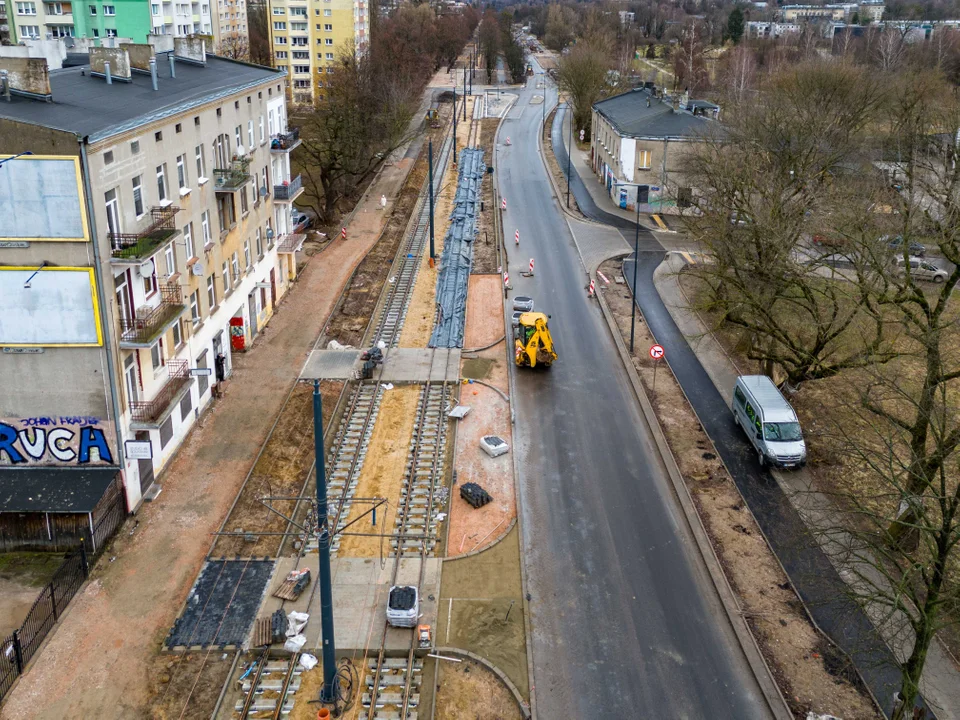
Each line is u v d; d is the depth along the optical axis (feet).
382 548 92.07
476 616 81.97
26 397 91.04
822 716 70.38
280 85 165.78
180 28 352.28
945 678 75.36
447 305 166.50
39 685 72.23
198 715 69.97
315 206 238.48
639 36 610.24
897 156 150.00
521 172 293.43
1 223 84.33
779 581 88.22
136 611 81.61
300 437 116.16
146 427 95.55
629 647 78.74
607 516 99.60
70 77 107.34
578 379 137.18
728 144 173.58
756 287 123.85
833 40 469.98
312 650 77.00
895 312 127.65
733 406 123.95
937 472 99.45
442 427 120.47
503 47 620.90
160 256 103.71
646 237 217.56
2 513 86.89
